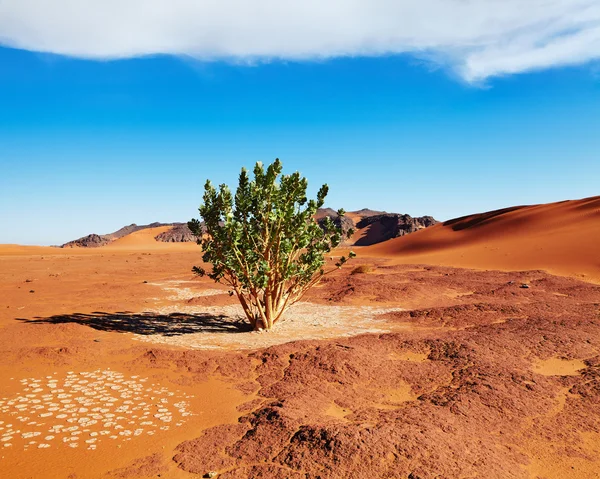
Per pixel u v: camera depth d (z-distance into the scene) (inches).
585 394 287.0
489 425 240.5
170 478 190.7
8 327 473.4
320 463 194.1
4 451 213.2
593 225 1406.3
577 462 206.8
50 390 297.4
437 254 1628.9
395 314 592.1
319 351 358.3
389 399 281.4
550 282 836.0
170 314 621.0
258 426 233.8
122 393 293.9
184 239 6195.9
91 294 799.7
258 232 512.4
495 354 367.2
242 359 358.3
